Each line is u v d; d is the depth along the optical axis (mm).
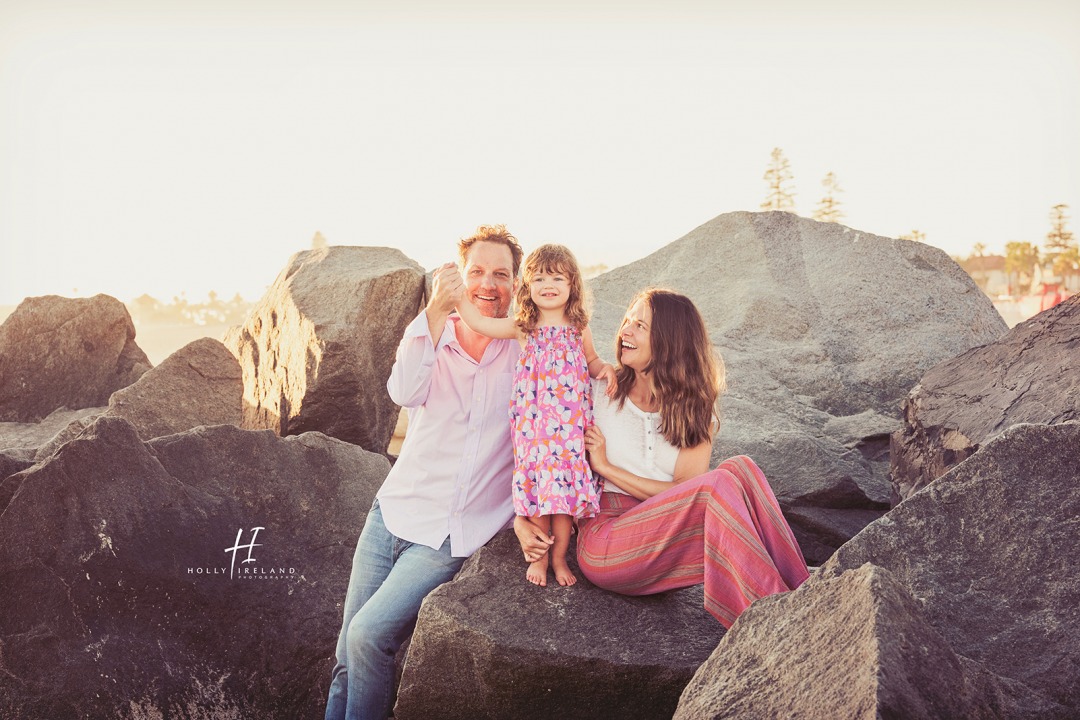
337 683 3695
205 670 3920
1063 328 4512
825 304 7055
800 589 2602
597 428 3477
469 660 3180
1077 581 2693
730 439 5660
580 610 3318
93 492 3939
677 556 3283
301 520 4496
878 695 2031
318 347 5746
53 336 6879
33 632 3713
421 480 3688
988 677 2430
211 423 5777
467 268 3836
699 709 2445
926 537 2904
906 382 6551
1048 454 2904
